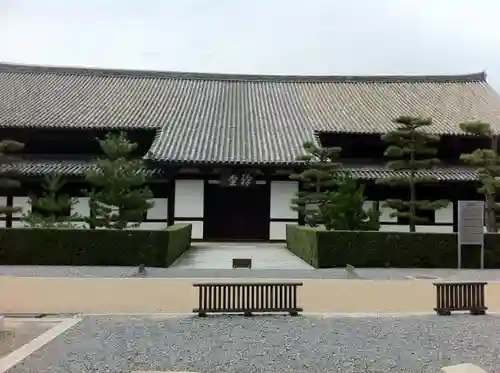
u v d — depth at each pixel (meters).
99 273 14.27
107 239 16.19
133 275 13.88
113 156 20.11
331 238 16.38
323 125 27.27
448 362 6.38
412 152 19.83
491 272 15.62
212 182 25.39
